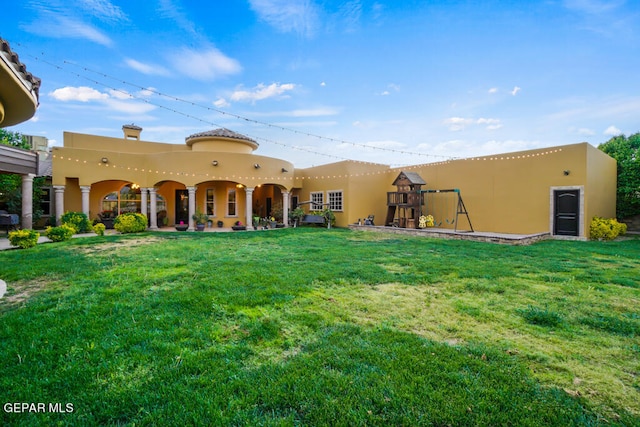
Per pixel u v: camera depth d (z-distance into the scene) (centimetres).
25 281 477
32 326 296
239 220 1652
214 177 1450
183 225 1416
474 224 1336
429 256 700
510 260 655
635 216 1369
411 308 362
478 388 203
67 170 1316
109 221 1492
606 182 1239
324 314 338
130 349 253
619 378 222
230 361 236
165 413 179
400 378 213
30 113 395
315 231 1350
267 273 520
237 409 183
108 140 1596
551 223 1114
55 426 168
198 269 553
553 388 208
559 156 1102
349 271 537
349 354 247
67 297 391
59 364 229
